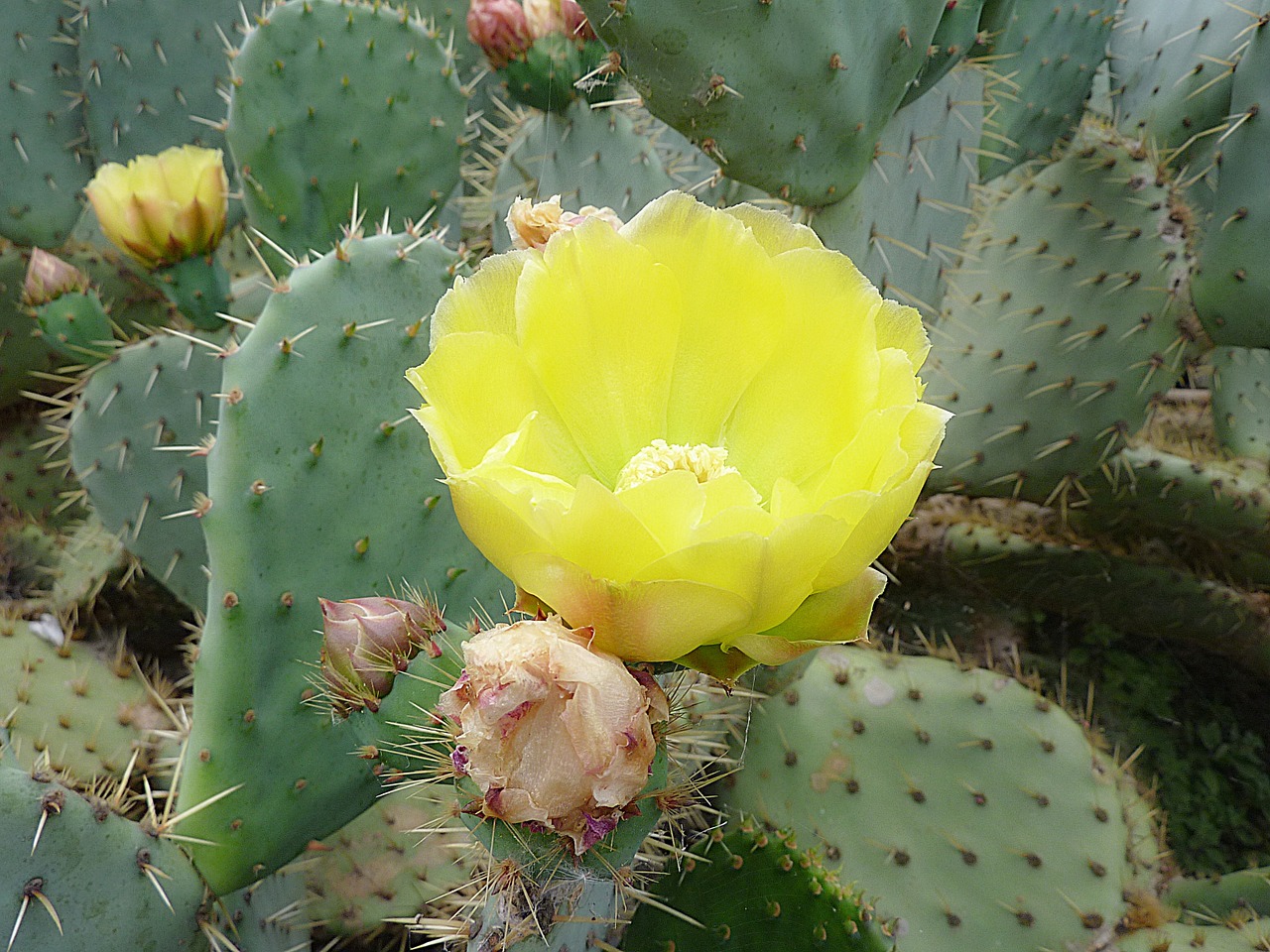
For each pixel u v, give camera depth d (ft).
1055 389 2.33
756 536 1.11
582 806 1.20
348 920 2.12
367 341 1.84
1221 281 2.23
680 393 1.55
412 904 2.12
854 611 1.31
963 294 2.38
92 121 2.68
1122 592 2.77
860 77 1.89
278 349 1.79
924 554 2.76
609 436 1.54
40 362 2.78
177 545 2.31
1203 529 2.66
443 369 1.33
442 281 1.88
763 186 1.93
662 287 1.48
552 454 1.50
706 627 1.18
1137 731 2.79
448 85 2.32
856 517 1.18
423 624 1.56
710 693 1.79
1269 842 2.68
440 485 1.87
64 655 2.32
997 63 2.31
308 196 2.30
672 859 1.92
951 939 2.03
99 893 1.69
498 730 1.18
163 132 2.70
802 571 1.17
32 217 2.72
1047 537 2.74
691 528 1.17
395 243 1.86
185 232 2.10
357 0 2.27
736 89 1.85
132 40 2.63
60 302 2.26
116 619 2.65
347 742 1.81
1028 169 2.50
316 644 1.80
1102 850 2.04
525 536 1.18
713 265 1.50
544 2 2.15
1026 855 2.04
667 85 1.85
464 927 1.68
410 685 1.54
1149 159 2.34
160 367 2.26
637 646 1.21
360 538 1.83
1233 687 2.89
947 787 2.08
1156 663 2.90
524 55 2.16
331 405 1.82
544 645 1.18
